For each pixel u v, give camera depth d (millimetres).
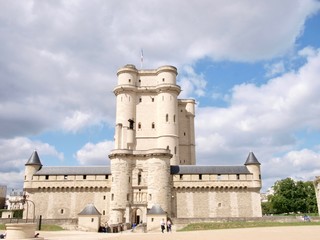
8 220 48500
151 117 73000
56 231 44250
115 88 73938
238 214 58594
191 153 77312
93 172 61344
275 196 76438
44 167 63062
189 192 59875
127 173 59000
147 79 76188
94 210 48750
